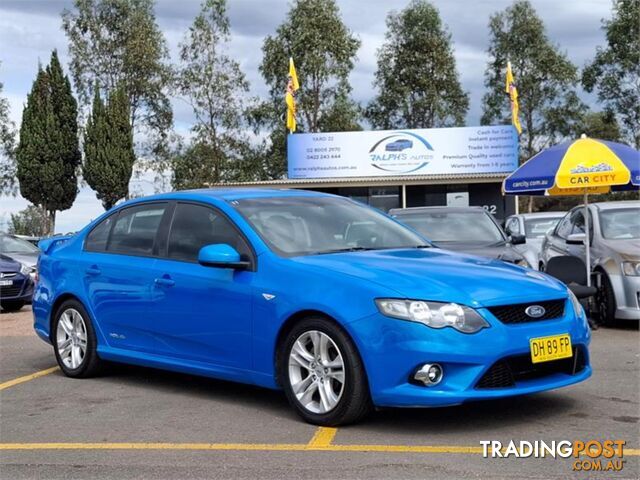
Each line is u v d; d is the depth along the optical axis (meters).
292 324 5.34
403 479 4.10
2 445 5.03
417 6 52.25
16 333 11.03
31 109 38.25
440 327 4.71
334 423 5.07
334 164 34.88
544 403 5.66
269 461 4.48
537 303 5.04
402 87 51.75
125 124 39.97
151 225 6.65
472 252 9.55
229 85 45.97
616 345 8.27
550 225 14.98
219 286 5.76
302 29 47.03
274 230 5.86
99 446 4.93
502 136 34.03
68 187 38.81
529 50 51.09
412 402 4.73
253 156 47.12
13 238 16.75
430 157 34.34
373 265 5.24
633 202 10.86
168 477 4.28
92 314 6.95
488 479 4.08
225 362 5.77
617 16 48.00
